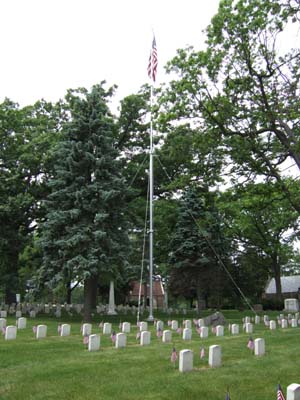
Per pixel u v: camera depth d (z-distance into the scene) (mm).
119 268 26453
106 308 35469
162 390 8445
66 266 24469
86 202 25766
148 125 34500
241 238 46875
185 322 20766
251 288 46906
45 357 11773
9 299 33500
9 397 8023
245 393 8359
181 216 37188
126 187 27422
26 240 31625
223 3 21297
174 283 38031
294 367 10859
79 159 26953
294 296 70062
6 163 31750
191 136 24047
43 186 31406
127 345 14625
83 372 9914
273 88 21906
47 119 34031
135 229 32750
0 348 12852
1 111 32219
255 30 21094
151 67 29719
